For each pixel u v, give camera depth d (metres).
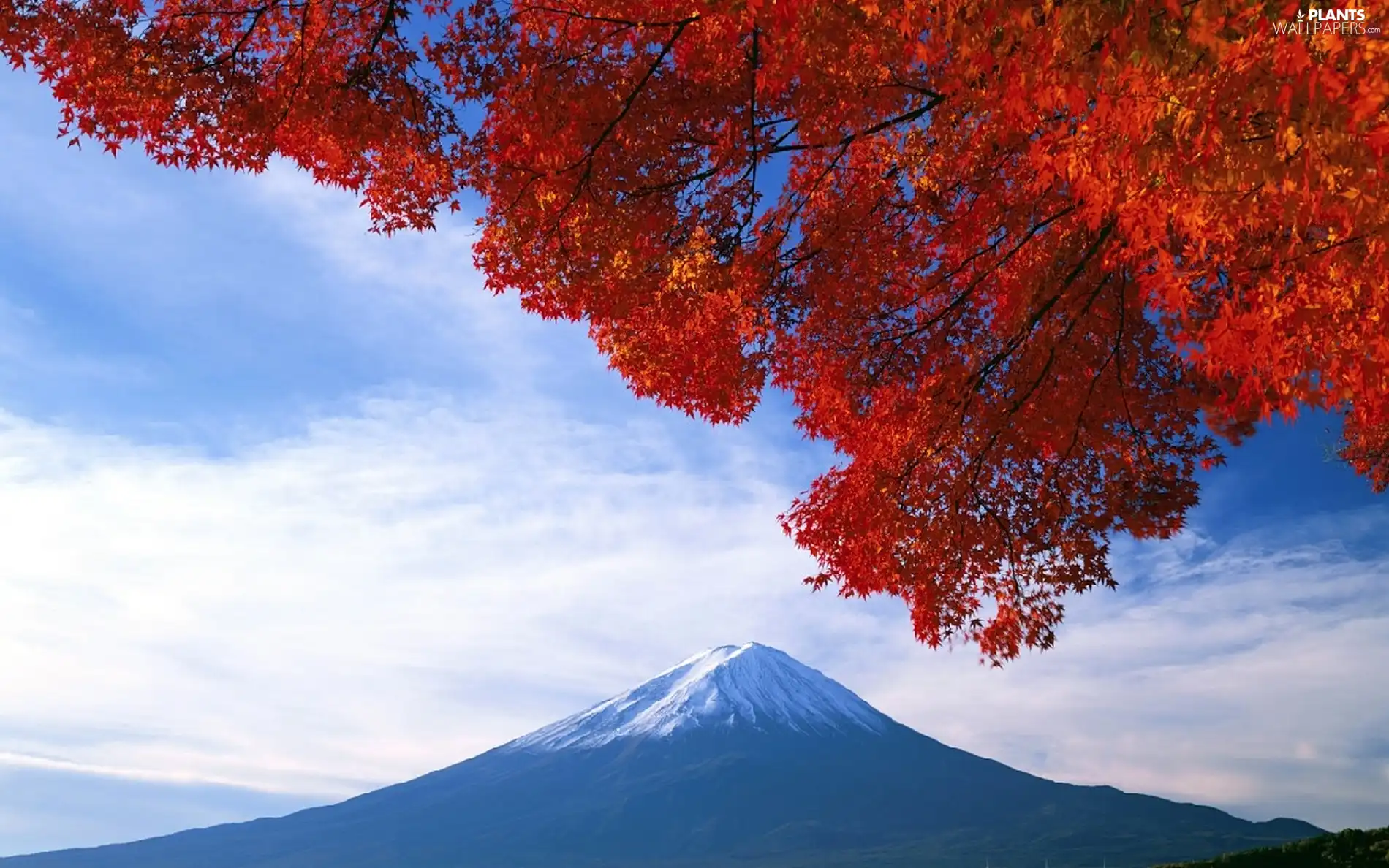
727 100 9.19
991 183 10.19
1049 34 4.97
